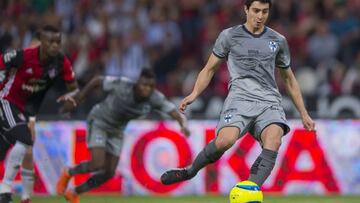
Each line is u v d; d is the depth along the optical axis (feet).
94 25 148.87
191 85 143.13
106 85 92.99
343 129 112.16
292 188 110.73
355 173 111.96
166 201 100.32
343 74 144.36
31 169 85.10
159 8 152.76
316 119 112.06
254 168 67.72
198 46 149.89
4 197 78.54
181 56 148.56
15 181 106.01
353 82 143.64
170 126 110.63
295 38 150.20
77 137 110.01
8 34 146.41
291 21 153.58
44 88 84.53
